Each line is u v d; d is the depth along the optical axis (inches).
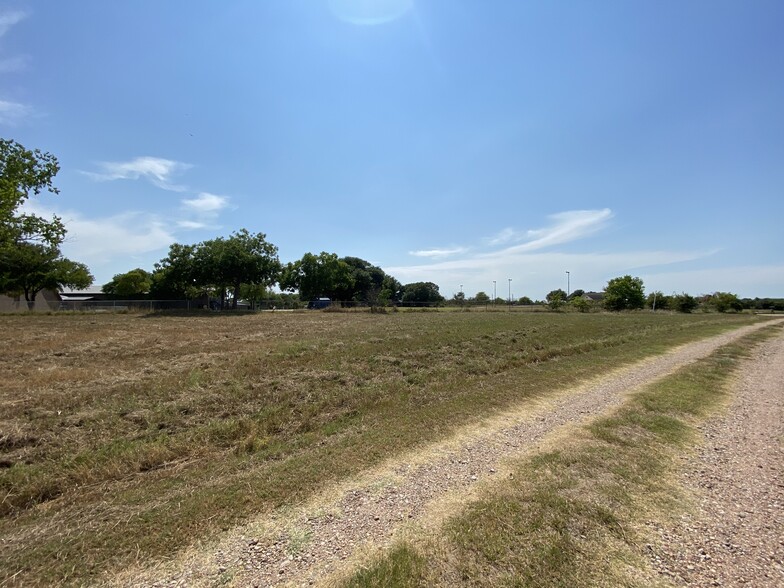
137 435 229.5
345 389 341.4
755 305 3159.5
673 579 111.4
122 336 687.7
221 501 154.2
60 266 1756.9
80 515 151.3
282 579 112.5
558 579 110.7
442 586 108.0
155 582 112.0
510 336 706.8
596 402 300.8
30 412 261.6
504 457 197.6
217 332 788.6
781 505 153.7
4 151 785.6
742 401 310.2
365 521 141.3
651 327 981.8
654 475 177.3
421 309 2299.5
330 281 2532.0
